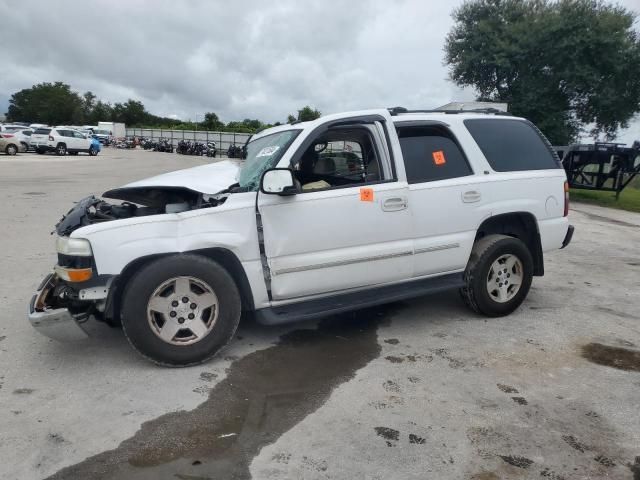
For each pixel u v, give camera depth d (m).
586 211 15.38
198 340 3.83
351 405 3.35
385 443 2.93
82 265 3.54
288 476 2.64
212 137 65.25
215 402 3.37
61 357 4.03
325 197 4.06
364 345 4.34
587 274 7.04
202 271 3.73
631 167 16.69
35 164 25.48
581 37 20.44
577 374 3.85
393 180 4.36
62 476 2.63
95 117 113.12
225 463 2.74
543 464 2.77
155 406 3.31
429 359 4.07
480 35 23.84
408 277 4.52
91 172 21.28
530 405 3.38
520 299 5.08
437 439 2.98
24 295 5.48
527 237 5.23
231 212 3.83
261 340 4.43
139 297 3.63
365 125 4.38
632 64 20.91
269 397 3.45
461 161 4.74
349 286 4.27
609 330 4.79
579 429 3.11
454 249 4.66
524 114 23.14
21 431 3.01
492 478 2.65
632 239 10.27
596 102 21.56
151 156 44.06
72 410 3.25
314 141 4.41
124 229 3.61
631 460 2.81
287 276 4.00
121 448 2.86
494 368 3.93
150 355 3.75
